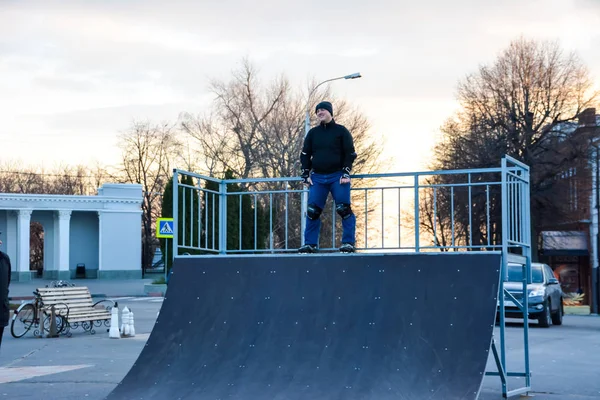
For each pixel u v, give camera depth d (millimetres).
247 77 64875
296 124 63719
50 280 66562
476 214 55625
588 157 55688
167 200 52406
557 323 30016
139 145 94000
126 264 69312
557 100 56938
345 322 11086
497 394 12836
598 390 13359
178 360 11438
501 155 56625
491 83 58344
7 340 22750
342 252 12547
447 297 10734
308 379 10578
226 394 10656
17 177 109062
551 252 66938
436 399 9719
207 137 66625
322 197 12883
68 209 66938
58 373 15508
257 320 11570
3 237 66500
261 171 63375
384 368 10375
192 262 12547
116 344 21406
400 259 11289
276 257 12039
